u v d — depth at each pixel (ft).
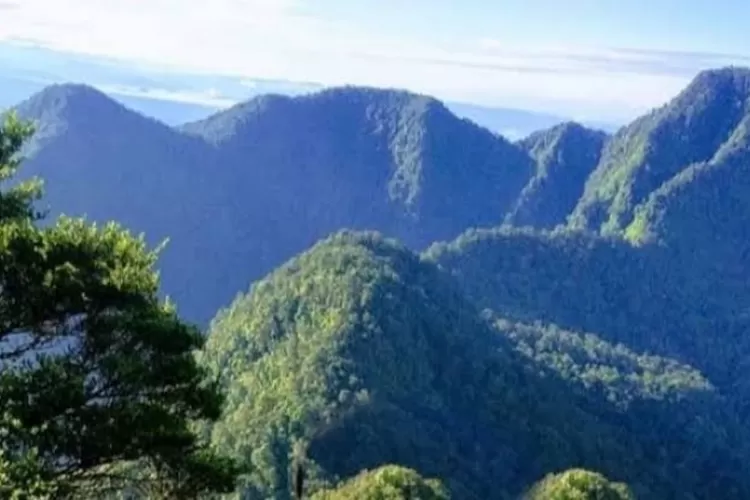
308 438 302.86
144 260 57.72
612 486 152.56
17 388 50.39
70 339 55.31
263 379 377.09
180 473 55.98
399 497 145.18
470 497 313.94
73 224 57.72
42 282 53.36
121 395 54.13
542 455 361.71
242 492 284.00
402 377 382.83
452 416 374.84
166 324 55.31
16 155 60.70
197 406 57.00
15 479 47.42
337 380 351.46
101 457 53.01
